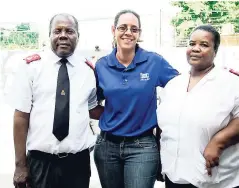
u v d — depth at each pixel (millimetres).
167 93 1721
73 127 1708
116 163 1855
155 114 1845
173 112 1616
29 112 1724
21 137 1707
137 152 1802
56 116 1684
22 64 1714
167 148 1646
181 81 1703
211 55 1593
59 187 1737
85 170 1791
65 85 1729
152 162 1804
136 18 1843
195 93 1583
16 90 1692
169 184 1705
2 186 2957
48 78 1722
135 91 1797
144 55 1883
